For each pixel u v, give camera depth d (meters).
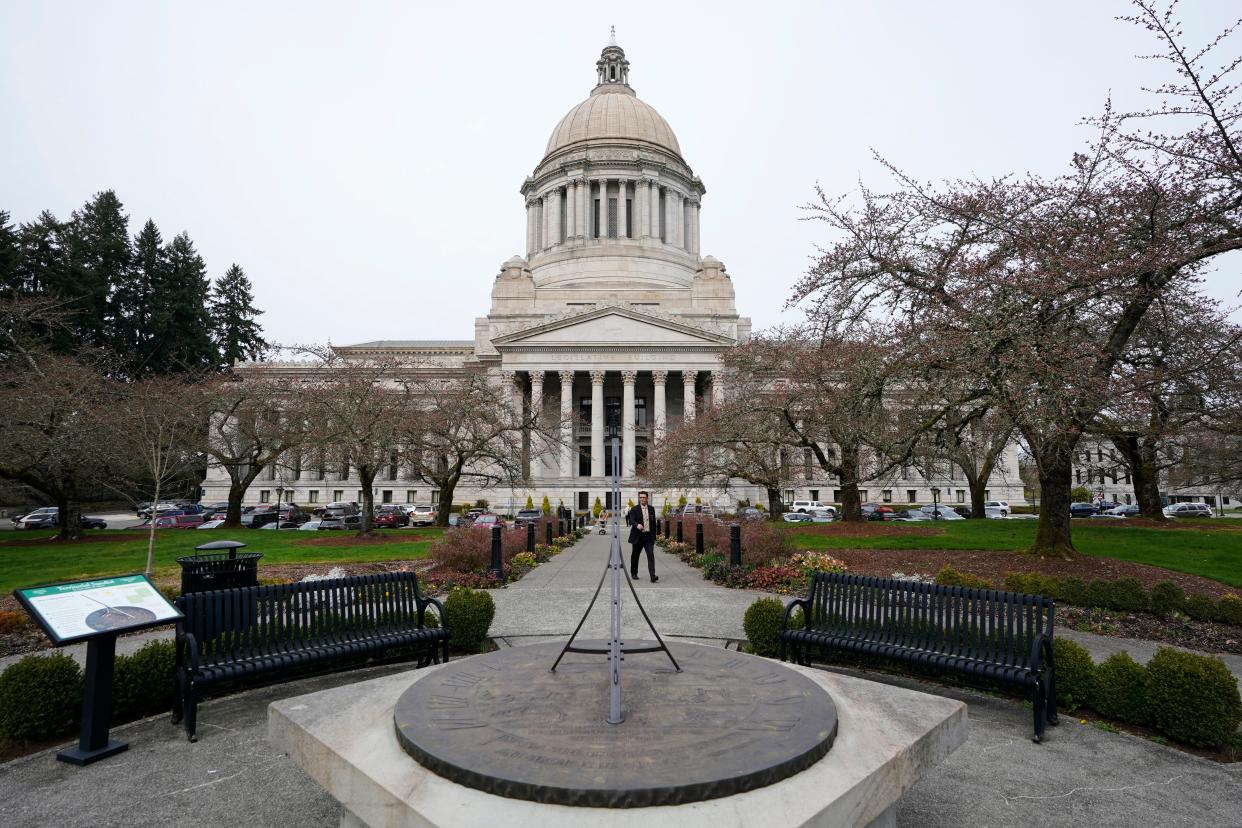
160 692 7.82
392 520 45.53
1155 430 19.77
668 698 5.21
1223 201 13.28
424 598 9.37
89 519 49.41
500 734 4.50
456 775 4.01
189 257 73.25
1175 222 13.68
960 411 20.73
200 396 38.94
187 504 58.75
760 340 36.81
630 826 3.55
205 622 7.48
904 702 5.39
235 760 6.54
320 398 33.69
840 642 8.64
